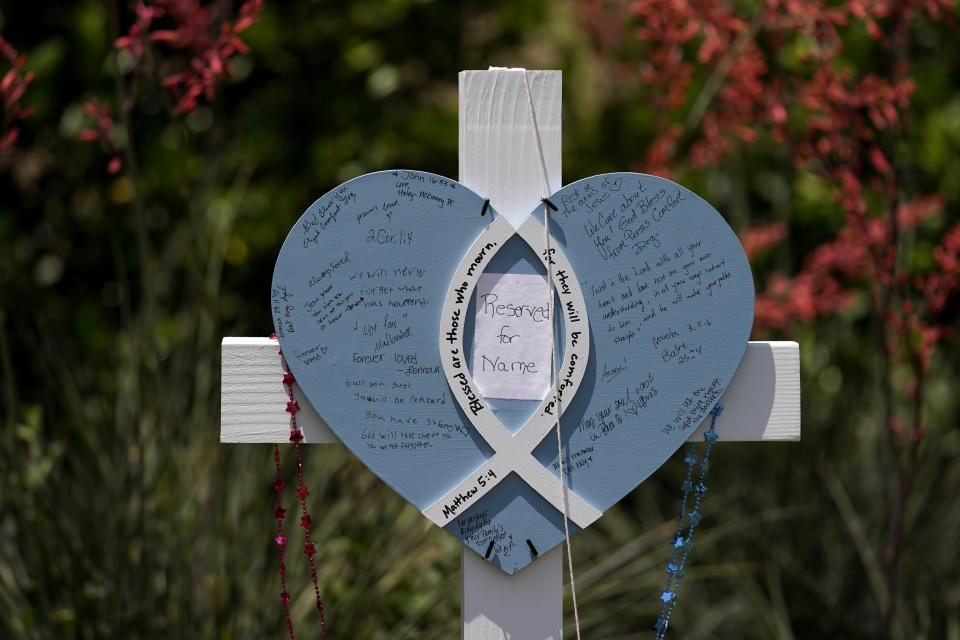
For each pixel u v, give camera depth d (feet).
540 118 4.29
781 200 10.84
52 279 10.18
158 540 6.73
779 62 8.61
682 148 9.67
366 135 10.81
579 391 4.26
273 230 10.56
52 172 10.34
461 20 11.05
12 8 9.91
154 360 6.68
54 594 6.56
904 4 6.96
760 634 8.46
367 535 7.25
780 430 4.44
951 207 10.75
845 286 10.60
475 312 4.21
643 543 8.14
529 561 4.29
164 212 10.17
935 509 8.79
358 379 4.18
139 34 6.35
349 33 10.78
